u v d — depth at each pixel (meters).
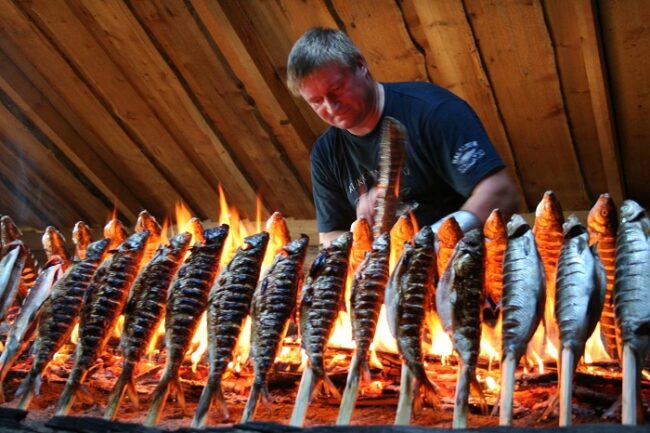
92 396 2.44
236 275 2.32
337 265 2.30
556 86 4.98
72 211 7.14
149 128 6.09
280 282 2.29
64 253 3.03
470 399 2.35
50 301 2.44
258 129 5.82
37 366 2.34
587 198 5.76
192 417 2.39
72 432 2.02
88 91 5.94
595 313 2.03
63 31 5.46
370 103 3.27
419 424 2.25
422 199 3.43
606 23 4.61
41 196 7.02
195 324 2.32
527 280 2.09
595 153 5.43
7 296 2.55
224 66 5.41
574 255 2.08
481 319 2.14
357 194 3.53
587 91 5.00
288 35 5.11
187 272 2.36
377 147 3.34
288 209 6.57
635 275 2.02
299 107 5.70
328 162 3.61
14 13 5.44
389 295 2.19
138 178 6.69
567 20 4.60
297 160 6.07
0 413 2.15
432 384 2.12
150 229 2.91
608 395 2.31
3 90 6.10
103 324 2.37
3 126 6.36
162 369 2.72
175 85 5.58
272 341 2.23
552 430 1.74
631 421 1.88
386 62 5.08
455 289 2.13
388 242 2.31
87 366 2.32
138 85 5.73
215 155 6.14
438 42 4.85
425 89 3.36
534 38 4.72
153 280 2.39
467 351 2.08
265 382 2.19
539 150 5.50
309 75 3.17
